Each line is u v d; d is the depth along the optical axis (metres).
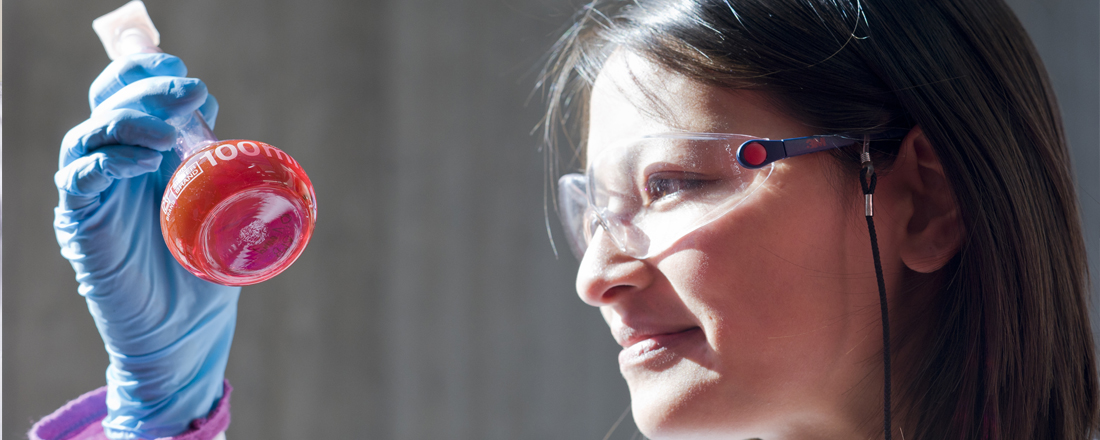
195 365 1.09
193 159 0.74
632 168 0.87
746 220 0.81
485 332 3.18
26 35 2.43
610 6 1.05
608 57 0.96
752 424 0.84
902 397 0.89
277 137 2.99
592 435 3.09
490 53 3.24
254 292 2.91
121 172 0.80
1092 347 0.99
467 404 3.16
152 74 0.89
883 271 0.86
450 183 3.24
